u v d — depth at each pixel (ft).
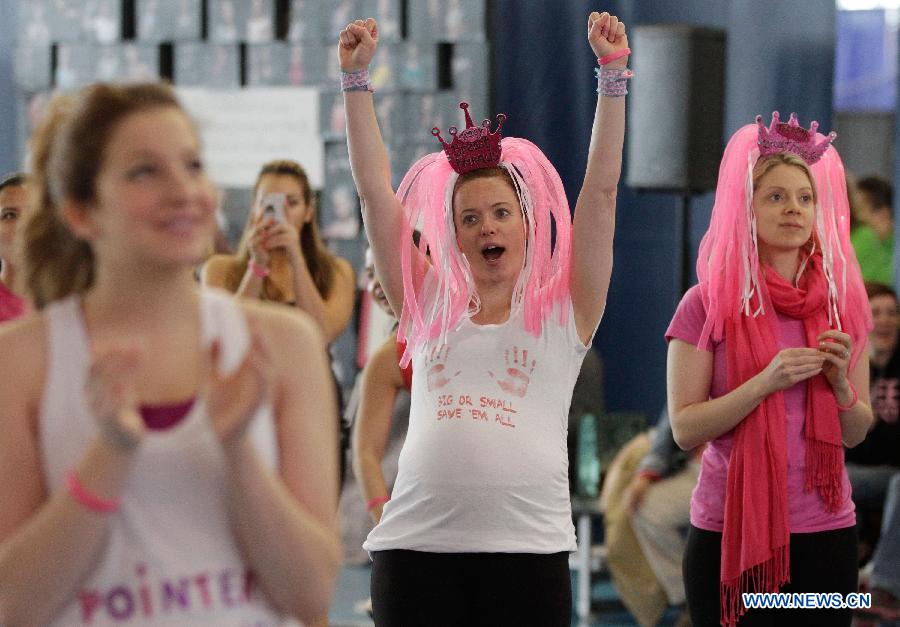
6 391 14.56
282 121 60.80
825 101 62.39
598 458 52.01
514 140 27.35
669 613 51.80
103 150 14.61
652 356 63.46
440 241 26.81
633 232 63.26
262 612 15.16
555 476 25.35
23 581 13.88
